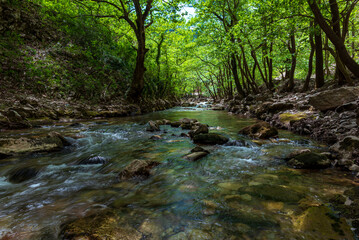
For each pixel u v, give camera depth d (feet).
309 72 40.55
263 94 51.72
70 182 11.44
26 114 30.99
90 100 50.55
